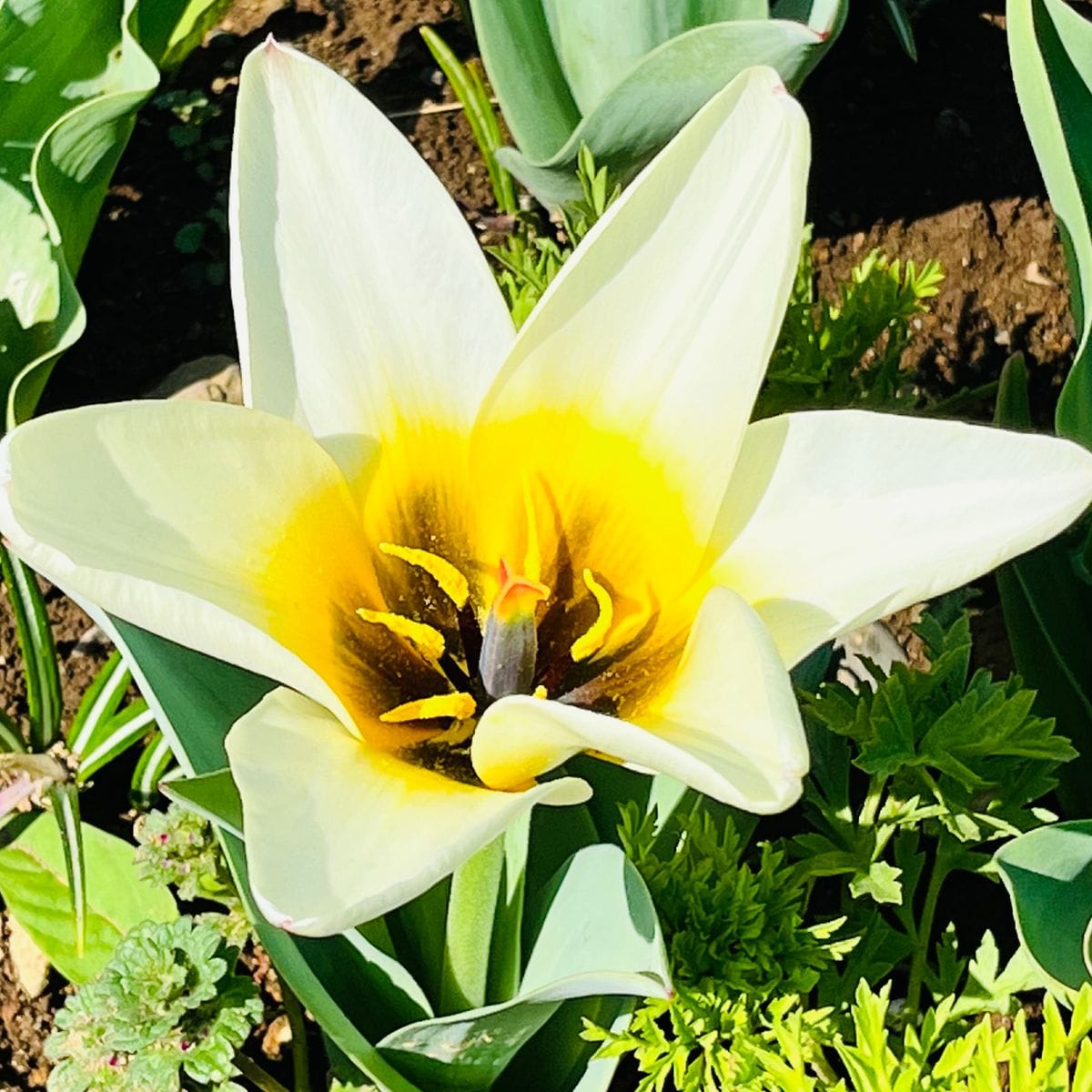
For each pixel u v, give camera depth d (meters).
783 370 0.34
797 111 0.20
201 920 0.31
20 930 0.35
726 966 0.26
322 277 0.23
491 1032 0.25
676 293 0.22
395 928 0.28
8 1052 0.34
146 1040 0.28
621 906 0.23
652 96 0.35
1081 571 0.32
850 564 0.21
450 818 0.19
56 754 0.34
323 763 0.19
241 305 0.22
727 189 0.21
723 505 0.22
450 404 0.23
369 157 0.22
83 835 0.34
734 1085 0.26
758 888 0.26
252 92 0.22
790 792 0.17
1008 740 0.28
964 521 0.21
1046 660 0.33
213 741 0.24
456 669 0.23
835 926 0.27
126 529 0.19
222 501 0.21
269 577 0.21
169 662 0.24
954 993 0.29
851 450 0.22
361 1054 0.24
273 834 0.18
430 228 0.23
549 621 0.23
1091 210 0.30
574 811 0.27
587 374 0.22
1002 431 0.21
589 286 0.21
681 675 0.21
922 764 0.28
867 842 0.29
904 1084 0.24
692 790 0.27
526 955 0.27
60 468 0.19
